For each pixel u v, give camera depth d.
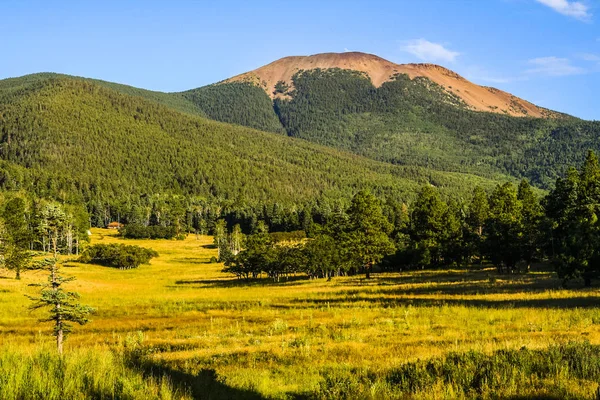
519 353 14.35
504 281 56.94
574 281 50.75
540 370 12.64
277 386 14.25
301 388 14.03
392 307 39.97
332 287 63.06
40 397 9.80
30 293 50.91
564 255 45.72
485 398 10.65
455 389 11.52
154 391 10.74
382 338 25.80
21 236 72.19
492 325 28.16
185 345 26.67
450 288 53.12
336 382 13.51
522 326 26.95
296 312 39.66
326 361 19.64
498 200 85.25
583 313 29.58
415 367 14.12
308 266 79.38
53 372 10.93
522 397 10.47
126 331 33.59
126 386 10.49
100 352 14.14
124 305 49.03
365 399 11.61
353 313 37.25
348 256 78.94
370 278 76.06
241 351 23.27
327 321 33.88
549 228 65.62
